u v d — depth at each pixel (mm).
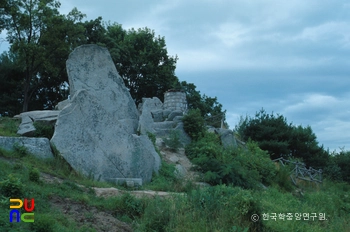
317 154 33750
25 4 32031
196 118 22500
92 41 35938
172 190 14734
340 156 35500
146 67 38469
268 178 20812
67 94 37312
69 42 33000
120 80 19578
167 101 27828
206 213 10805
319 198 18203
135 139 15773
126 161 15266
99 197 11477
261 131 32469
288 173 21703
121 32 42688
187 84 41688
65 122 14648
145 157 15797
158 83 38844
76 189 11750
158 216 10297
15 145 13711
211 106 42719
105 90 18875
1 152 13047
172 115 24328
